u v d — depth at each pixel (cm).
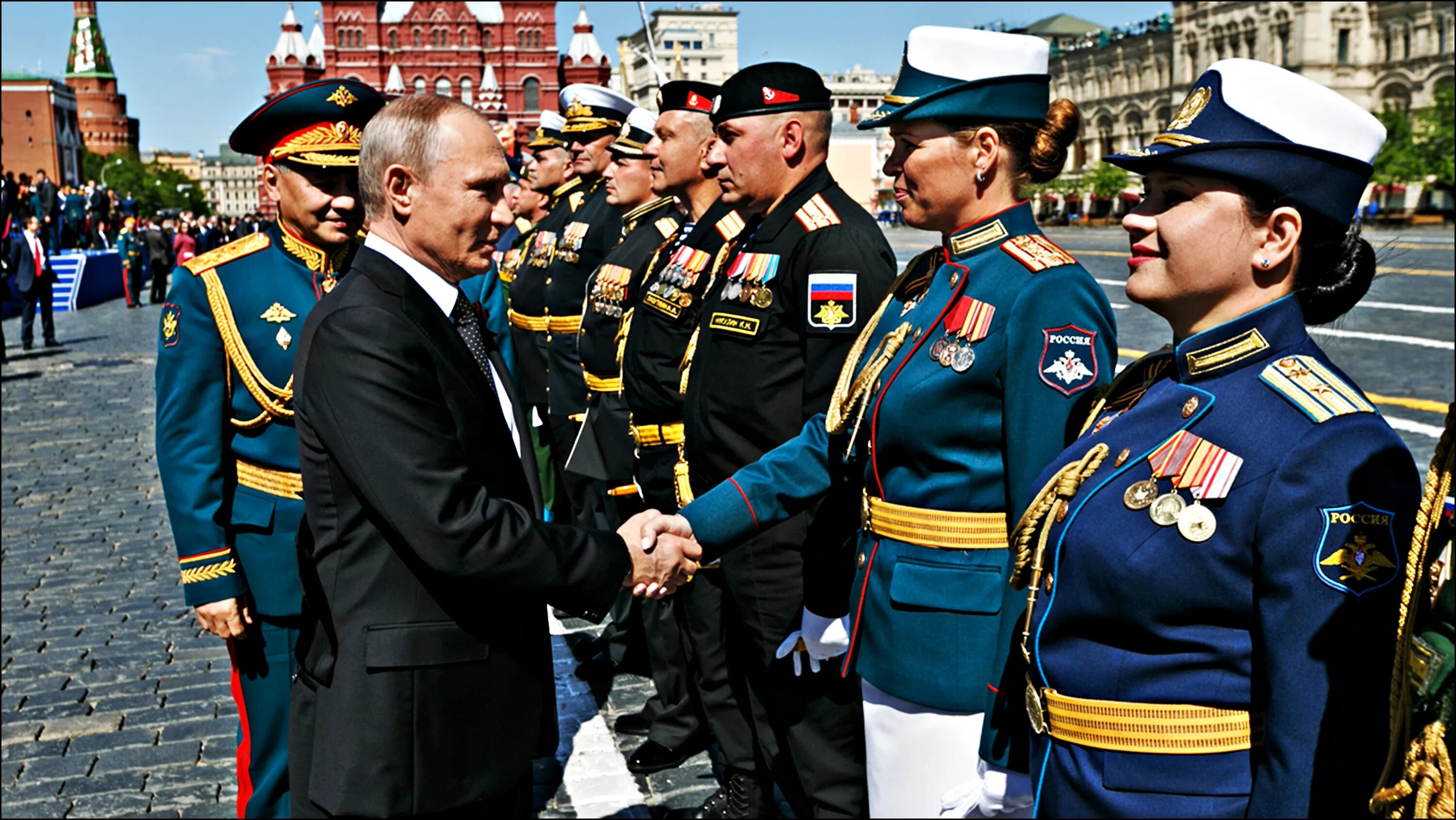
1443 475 148
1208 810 172
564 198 622
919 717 261
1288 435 165
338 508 227
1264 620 164
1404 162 4978
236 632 313
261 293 317
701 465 338
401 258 237
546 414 617
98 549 690
